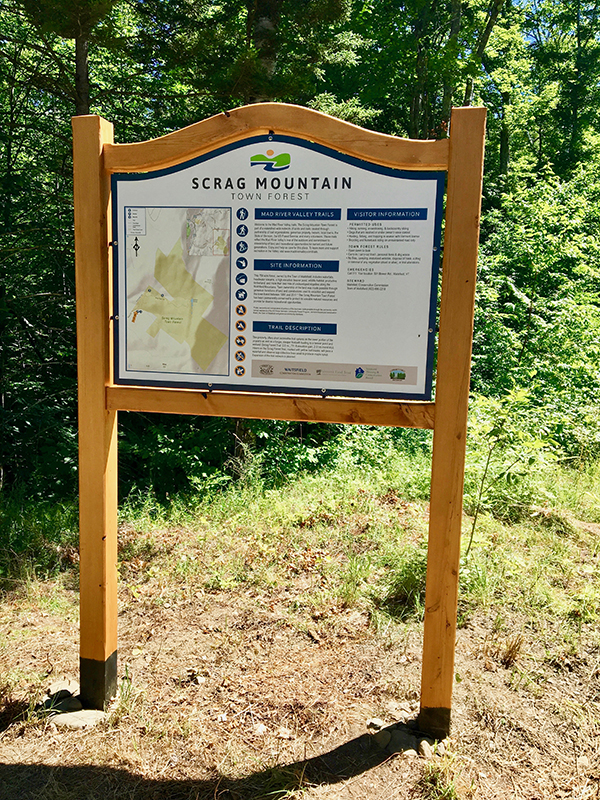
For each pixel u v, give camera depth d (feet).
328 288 9.25
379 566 14.73
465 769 8.71
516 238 39.32
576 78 77.51
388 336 9.12
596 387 30.63
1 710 9.84
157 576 14.75
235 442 25.91
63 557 16.16
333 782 8.41
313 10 26.07
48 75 25.96
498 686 10.53
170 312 9.76
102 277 9.70
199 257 9.59
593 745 9.23
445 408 8.95
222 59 25.70
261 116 9.08
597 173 54.65
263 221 9.33
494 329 33.88
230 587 14.10
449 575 9.04
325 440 28.99
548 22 80.02
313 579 14.29
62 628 12.79
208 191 9.47
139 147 9.48
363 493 19.52
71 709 9.86
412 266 8.97
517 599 13.05
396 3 49.85
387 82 49.98
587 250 39.99
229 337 9.62
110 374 9.99
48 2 20.86
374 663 11.25
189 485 24.31
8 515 18.51
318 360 9.39
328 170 9.07
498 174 67.51
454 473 8.94
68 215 27.91
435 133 39.58
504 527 16.94
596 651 11.50
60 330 28.66
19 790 8.21
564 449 25.29
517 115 74.49
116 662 10.38
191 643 11.99
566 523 17.40
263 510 18.52
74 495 23.72
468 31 54.24
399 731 9.26
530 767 8.82
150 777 8.52
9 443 25.66
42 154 28.35
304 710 9.93
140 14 26.63
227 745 9.13
